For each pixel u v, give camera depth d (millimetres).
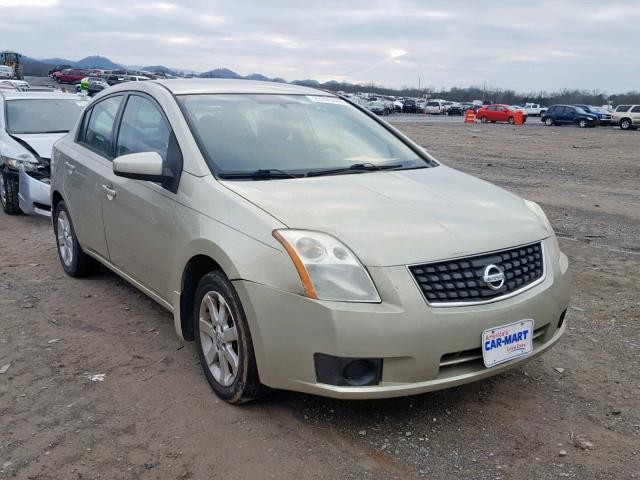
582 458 3045
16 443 3121
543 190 12250
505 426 3326
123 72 67562
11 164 8555
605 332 4660
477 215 3451
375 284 2945
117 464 2951
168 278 3920
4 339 4414
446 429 3283
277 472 2898
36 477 2852
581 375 3945
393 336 2893
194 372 3912
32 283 5695
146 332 4551
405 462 2992
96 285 5629
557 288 3465
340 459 3006
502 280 3162
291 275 2990
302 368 3010
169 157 3957
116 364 4020
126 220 4379
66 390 3670
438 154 20250
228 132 4039
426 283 2992
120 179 4477
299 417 3367
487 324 3064
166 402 3521
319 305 2920
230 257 3217
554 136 32031
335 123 4613
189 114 4086
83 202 5148
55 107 10156
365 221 3188
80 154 5301
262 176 3742
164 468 2922
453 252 3080
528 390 3732
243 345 3242
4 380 3801
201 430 3234
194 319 3719
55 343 4348
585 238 7824
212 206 3484
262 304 3076
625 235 8031
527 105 77812
